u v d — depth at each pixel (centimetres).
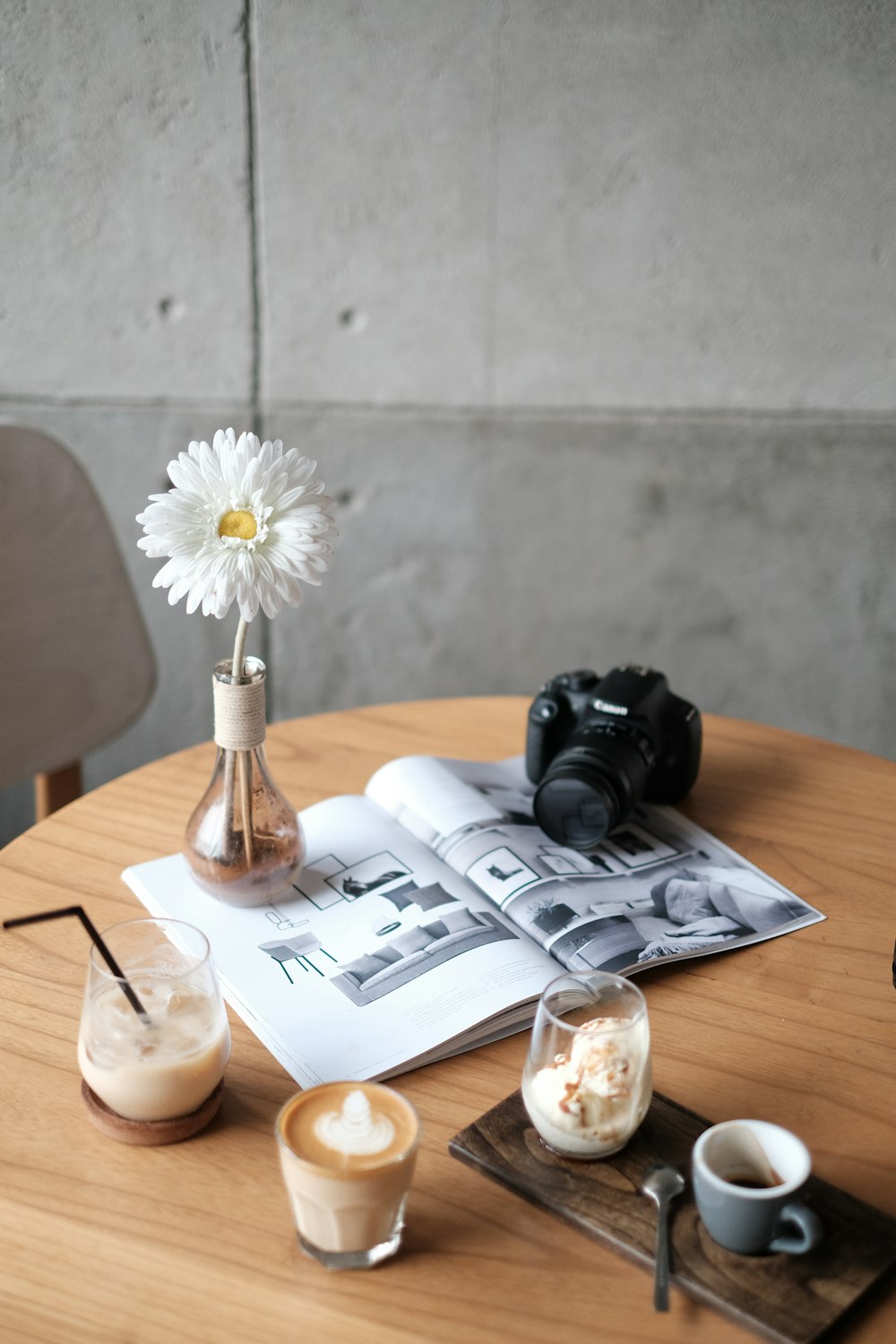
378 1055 80
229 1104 78
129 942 78
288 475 85
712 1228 65
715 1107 78
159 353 198
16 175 186
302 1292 64
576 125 182
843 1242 67
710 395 196
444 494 207
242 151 186
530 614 214
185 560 83
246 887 94
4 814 213
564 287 192
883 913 99
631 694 111
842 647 209
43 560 147
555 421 200
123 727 156
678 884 101
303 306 196
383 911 96
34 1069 80
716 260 188
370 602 215
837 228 183
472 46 179
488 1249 67
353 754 125
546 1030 73
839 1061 82
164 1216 69
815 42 174
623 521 206
